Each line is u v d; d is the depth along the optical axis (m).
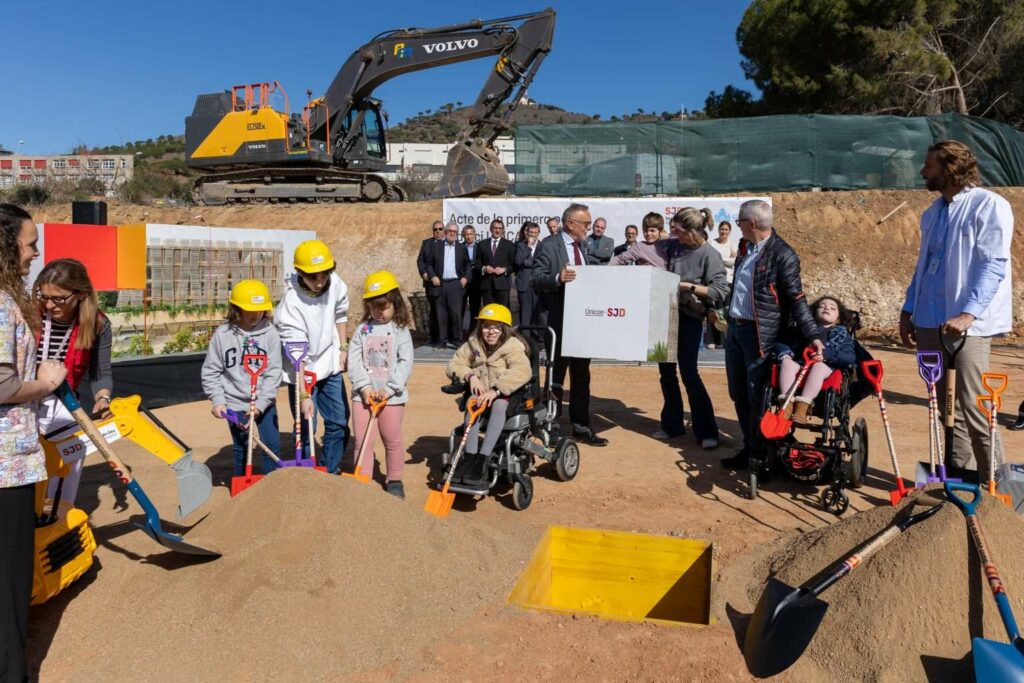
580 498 6.23
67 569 4.25
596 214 16.02
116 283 13.11
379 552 4.45
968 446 5.66
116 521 5.54
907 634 3.68
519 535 5.30
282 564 4.33
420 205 21.62
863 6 25.91
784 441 6.34
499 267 14.01
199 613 4.05
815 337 6.10
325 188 24.20
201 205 25.42
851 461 6.30
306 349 5.73
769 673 3.50
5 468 3.34
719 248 14.83
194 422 9.17
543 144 19.94
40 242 12.32
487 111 21.11
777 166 19.52
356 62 22.78
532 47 20.73
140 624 4.00
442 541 4.72
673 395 8.20
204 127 24.25
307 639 3.84
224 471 6.96
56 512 4.45
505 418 5.97
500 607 4.27
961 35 27.11
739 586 4.64
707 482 6.66
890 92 26.47
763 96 29.67
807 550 4.61
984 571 3.65
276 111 23.45
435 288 14.74
